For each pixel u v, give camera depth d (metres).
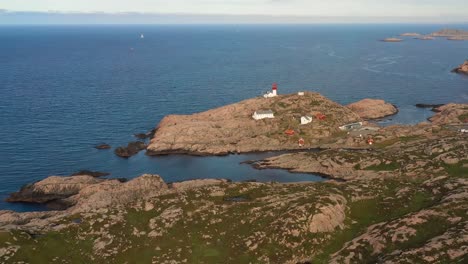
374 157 125.88
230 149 150.25
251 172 132.00
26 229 80.69
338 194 95.06
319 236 79.12
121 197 107.12
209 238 80.56
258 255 74.75
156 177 116.94
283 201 91.25
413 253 67.00
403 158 122.44
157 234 81.56
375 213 88.38
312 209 84.00
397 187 100.50
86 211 92.06
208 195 98.75
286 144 152.38
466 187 92.50
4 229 78.44
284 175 128.38
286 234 78.38
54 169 137.00
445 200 85.94
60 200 113.88
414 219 78.69
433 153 122.75
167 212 89.12
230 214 88.38
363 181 107.94
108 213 89.06
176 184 116.00
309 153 138.25
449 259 64.50
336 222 83.12
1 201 115.75
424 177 110.19
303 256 74.94
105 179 126.31
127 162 143.12
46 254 74.69
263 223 83.31
